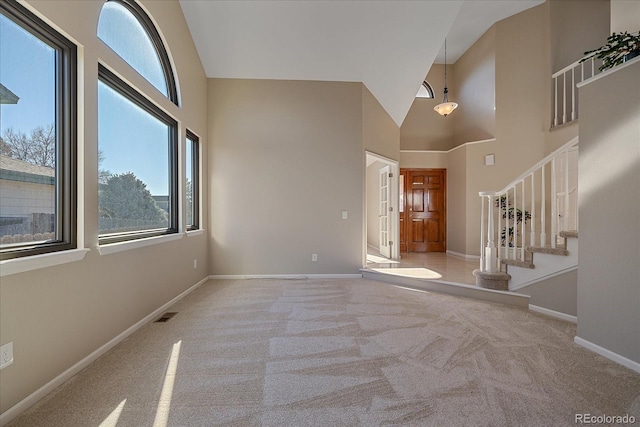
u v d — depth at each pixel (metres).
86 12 2.04
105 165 2.40
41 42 1.82
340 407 1.61
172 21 3.45
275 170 4.63
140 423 1.49
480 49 6.16
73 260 1.92
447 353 2.22
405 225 6.74
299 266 4.65
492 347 2.32
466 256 5.90
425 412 1.57
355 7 3.81
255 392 1.74
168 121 3.43
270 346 2.34
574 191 4.78
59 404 1.63
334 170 4.67
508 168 5.66
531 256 3.18
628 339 2.01
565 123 5.00
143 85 2.73
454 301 3.47
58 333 1.81
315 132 4.66
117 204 2.57
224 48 4.23
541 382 1.84
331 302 3.44
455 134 7.01
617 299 2.08
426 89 7.23
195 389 1.77
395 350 2.27
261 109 4.62
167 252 3.25
